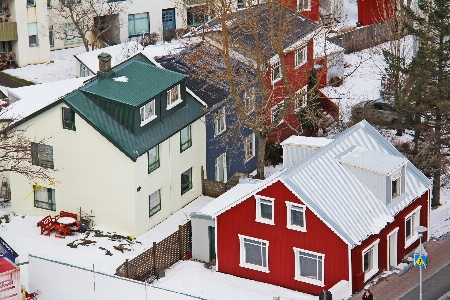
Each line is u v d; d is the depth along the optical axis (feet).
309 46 499.51
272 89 459.32
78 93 412.98
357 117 491.72
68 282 371.97
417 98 430.20
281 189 372.38
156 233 418.10
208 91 448.65
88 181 416.67
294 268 378.12
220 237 390.01
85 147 412.16
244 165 472.44
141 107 411.54
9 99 466.29
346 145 398.21
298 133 454.81
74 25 583.17
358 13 602.85
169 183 428.97
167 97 426.92
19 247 404.98
